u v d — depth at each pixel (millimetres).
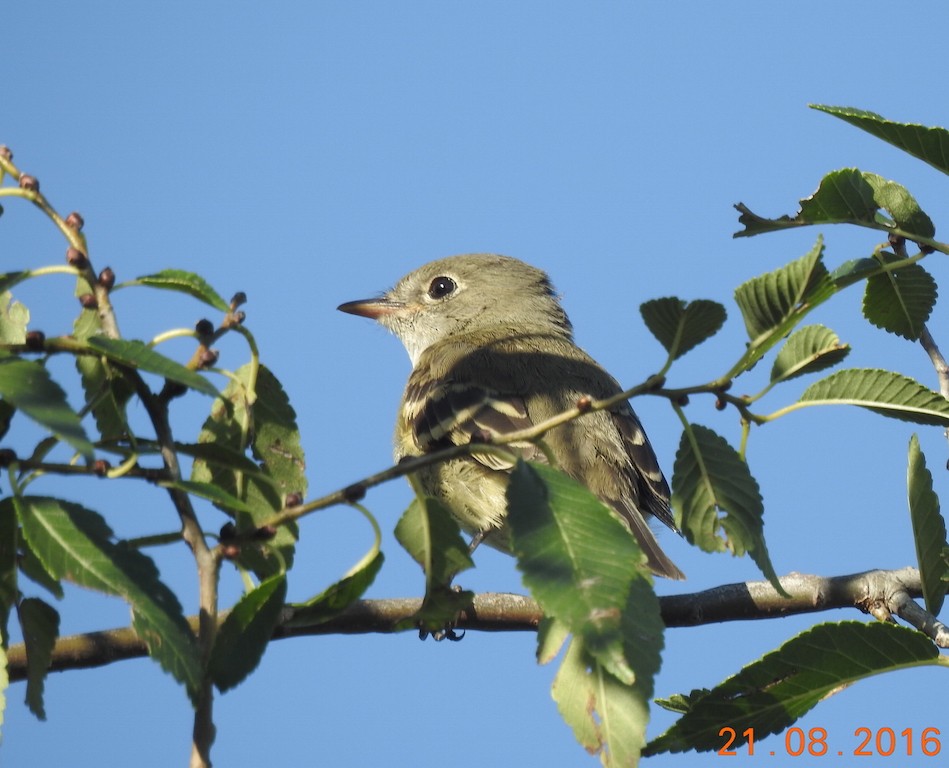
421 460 5695
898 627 6785
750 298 6008
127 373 5809
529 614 10289
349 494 5699
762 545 6660
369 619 9320
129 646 8805
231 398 6797
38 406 4684
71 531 5227
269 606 5617
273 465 6773
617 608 5031
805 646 6859
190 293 5793
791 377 6570
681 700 7828
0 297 6762
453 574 6223
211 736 5297
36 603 5824
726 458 6664
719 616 10125
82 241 5770
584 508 5387
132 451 5547
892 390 6598
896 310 8469
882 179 7352
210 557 5570
